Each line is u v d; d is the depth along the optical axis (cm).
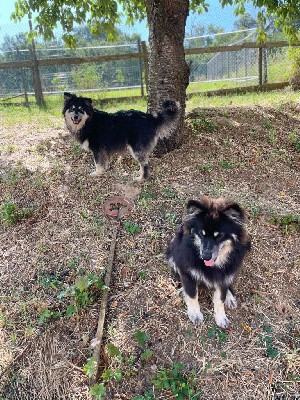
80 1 279
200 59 612
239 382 118
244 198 191
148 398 113
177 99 232
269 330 133
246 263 156
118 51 518
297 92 420
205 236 115
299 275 152
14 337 132
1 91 486
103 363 124
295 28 314
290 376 119
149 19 223
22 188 207
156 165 225
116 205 190
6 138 275
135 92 489
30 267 160
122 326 134
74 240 171
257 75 496
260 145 254
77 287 140
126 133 208
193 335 130
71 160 235
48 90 487
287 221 175
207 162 227
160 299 142
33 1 264
